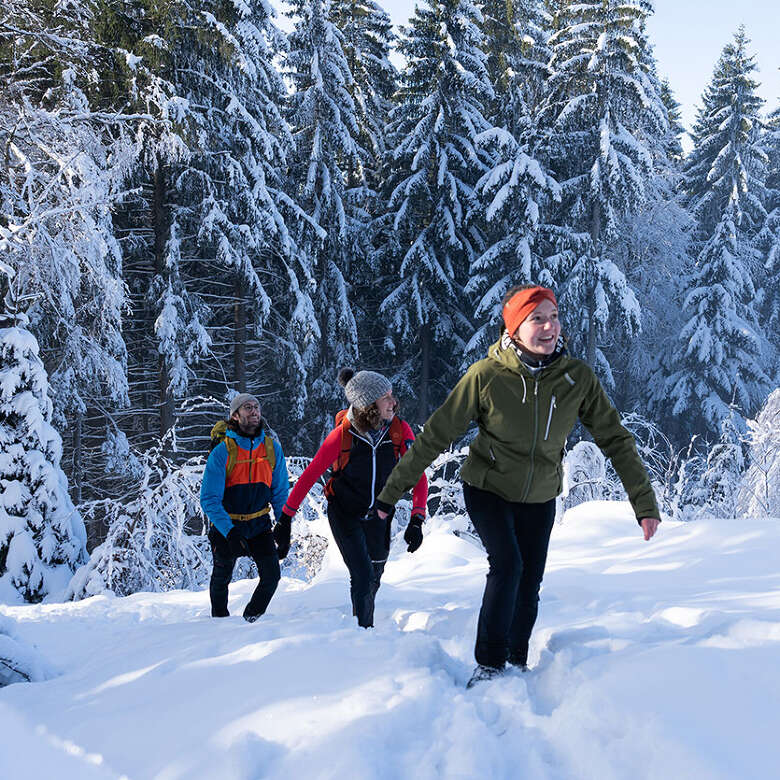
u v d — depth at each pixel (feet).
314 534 24.31
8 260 33.06
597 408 7.87
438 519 23.88
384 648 7.91
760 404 87.61
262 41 53.67
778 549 13.66
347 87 69.00
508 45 73.87
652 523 7.50
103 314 39.91
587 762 5.18
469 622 10.47
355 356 67.77
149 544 28.17
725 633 7.36
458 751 5.40
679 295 91.97
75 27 44.86
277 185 60.64
